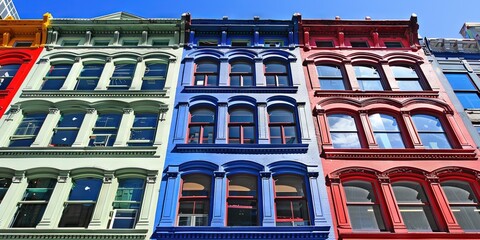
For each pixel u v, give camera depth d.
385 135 16.66
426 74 19.61
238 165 14.84
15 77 19.14
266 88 18.39
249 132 16.69
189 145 15.40
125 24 21.98
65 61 20.27
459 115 17.38
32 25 21.73
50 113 17.09
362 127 16.69
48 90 18.09
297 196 14.13
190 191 14.30
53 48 21.05
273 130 16.75
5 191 14.31
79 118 17.16
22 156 15.12
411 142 16.09
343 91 18.23
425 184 14.50
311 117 16.95
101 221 13.08
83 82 19.30
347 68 19.88
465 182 14.74
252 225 13.39
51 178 14.56
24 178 14.41
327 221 12.99
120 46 21.22
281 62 20.55
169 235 12.48
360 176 14.59
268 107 17.69
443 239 12.45
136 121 17.00
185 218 13.51
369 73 20.00
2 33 21.72
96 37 21.97
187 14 22.03
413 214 13.77
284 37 22.06
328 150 15.31
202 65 20.39
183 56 20.64
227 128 16.70
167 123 16.66
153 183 14.19
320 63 20.34
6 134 16.19
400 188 14.52
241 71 20.09
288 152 15.39
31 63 20.06
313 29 22.05
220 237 12.45
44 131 16.25
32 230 12.59
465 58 21.17
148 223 12.91
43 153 15.16
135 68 19.86
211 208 13.57
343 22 22.16
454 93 18.73
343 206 13.47
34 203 13.84
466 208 13.98
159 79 19.41
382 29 22.06
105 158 15.04
